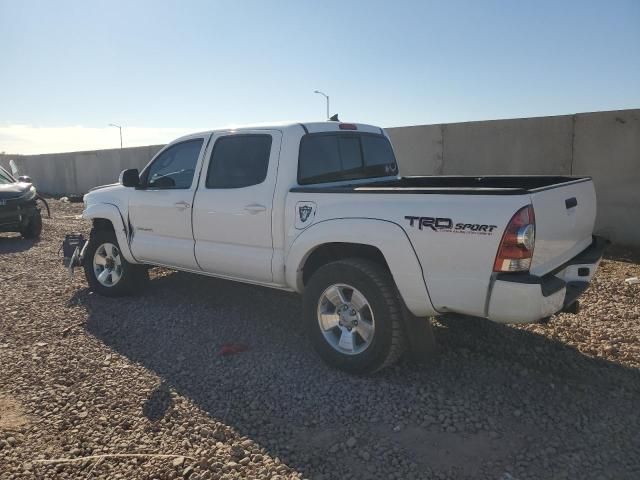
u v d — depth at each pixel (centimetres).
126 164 2428
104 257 671
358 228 415
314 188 451
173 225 571
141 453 336
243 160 512
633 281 705
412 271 392
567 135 1034
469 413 372
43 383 429
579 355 464
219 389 417
